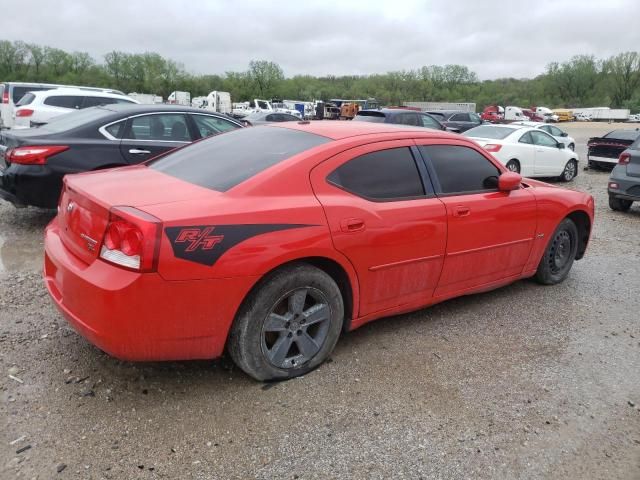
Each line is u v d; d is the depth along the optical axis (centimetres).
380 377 335
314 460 257
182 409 290
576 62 10138
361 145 354
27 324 378
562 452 274
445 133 418
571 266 557
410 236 361
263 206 298
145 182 324
